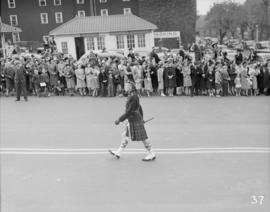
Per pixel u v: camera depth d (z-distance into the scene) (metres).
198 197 7.32
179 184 8.00
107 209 6.90
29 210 6.95
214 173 8.61
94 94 20.97
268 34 65.75
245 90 20.67
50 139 12.26
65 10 60.78
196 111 16.44
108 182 8.24
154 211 6.77
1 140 12.25
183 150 10.60
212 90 20.47
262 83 20.69
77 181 8.36
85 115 16.02
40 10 60.94
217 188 7.73
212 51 30.75
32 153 10.67
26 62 22.44
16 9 61.06
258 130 12.87
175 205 6.99
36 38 61.47
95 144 11.53
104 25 36.50
